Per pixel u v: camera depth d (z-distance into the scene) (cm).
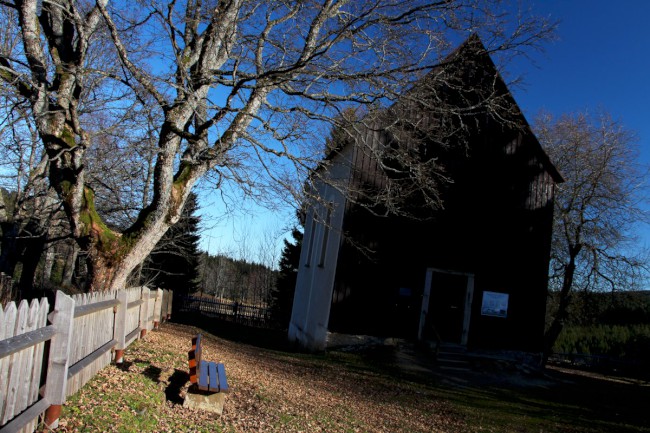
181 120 1048
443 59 1165
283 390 1114
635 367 2958
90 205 1046
